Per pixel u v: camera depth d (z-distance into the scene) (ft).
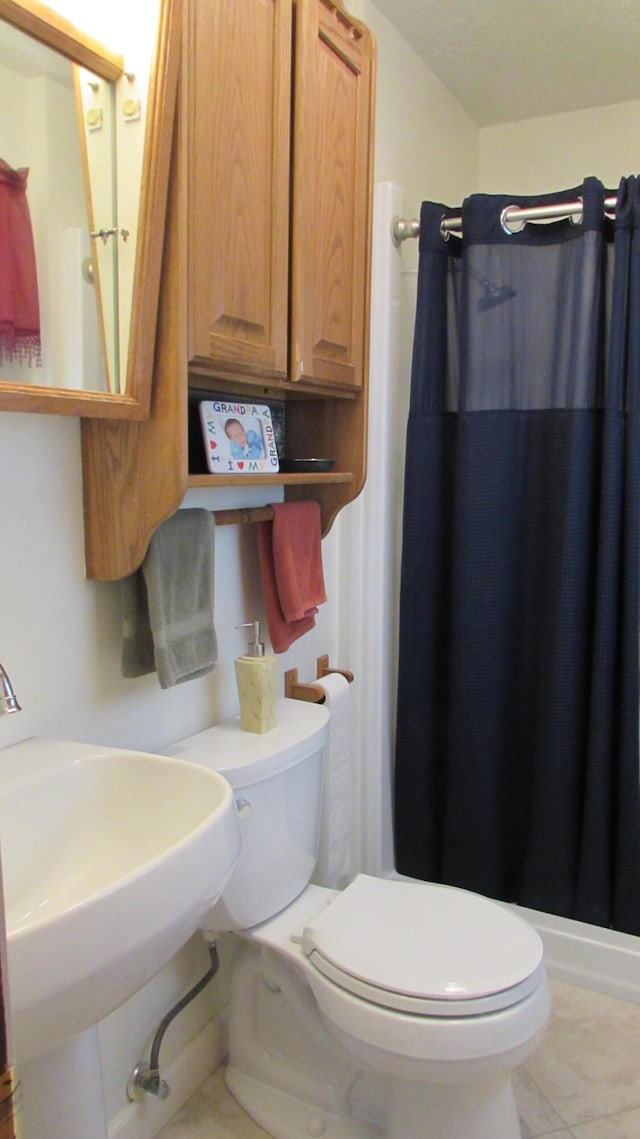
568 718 6.54
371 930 4.46
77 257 3.51
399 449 7.13
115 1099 4.56
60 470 3.92
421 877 7.31
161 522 3.89
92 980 2.53
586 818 6.55
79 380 3.52
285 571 5.31
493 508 6.66
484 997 3.93
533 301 6.45
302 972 4.56
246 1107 5.09
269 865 4.69
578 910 6.63
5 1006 1.36
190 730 4.97
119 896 2.60
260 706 4.91
